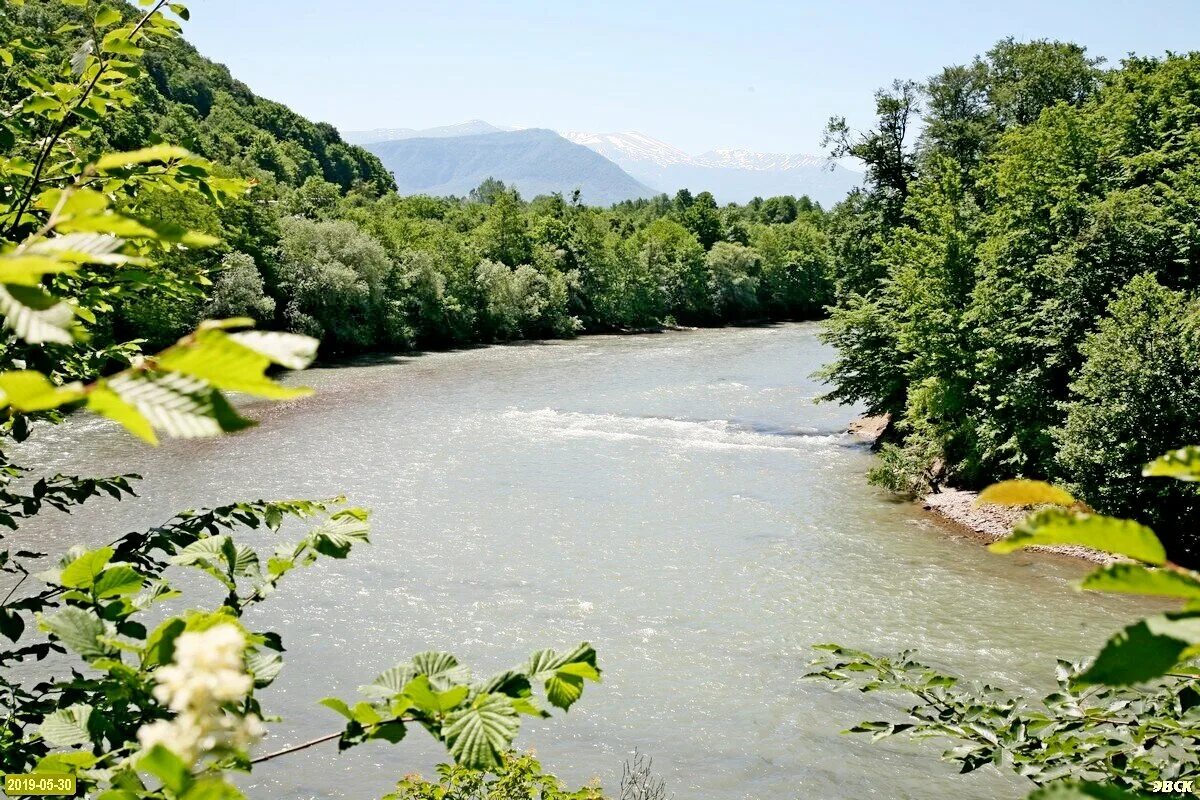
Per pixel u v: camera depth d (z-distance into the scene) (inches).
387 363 1968.5
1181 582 34.1
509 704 80.8
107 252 42.1
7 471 170.1
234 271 1699.1
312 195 3361.2
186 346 35.1
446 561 780.6
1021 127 1643.7
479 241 2935.5
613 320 2933.1
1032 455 956.0
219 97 5418.3
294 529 824.9
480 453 1154.0
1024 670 589.0
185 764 41.6
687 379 1756.9
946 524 908.0
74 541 771.4
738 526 893.2
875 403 1258.0
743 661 617.3
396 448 1164.5
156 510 864.3
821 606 704.4
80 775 84.7
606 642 641.6
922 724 147.3
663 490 1009.5
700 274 3184.1
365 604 692.1
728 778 490.3
